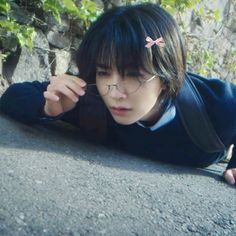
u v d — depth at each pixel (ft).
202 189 1.97
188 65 5.22
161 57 1.89
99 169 1.91
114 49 1.83
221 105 2.17
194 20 5.26
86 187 1.64
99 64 1.90
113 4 3.73
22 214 1.31
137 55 1.83
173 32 1.97
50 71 3.41
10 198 1.39
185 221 1.56
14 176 1.57
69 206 1.44
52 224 1.30
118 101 1.90
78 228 1.31
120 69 1.85
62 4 3.19
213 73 5.92
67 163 1.89
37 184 1.55
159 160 2.37
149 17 1.92
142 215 1.52
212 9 5.64
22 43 2.95
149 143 2.28
